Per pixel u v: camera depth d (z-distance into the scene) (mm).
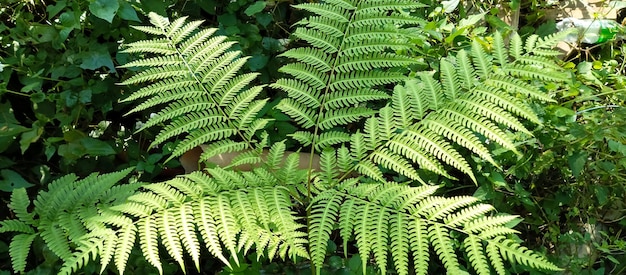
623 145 2244
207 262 2365
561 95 2508
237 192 1570
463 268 2221
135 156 2428
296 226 1505
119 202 1689
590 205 2465
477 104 1650
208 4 2566
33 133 2250
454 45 2520
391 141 1675
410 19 1834
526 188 2500
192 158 2281
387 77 1787
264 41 2588
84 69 2379
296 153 1783
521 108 1620
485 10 2865
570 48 2896
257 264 2096
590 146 2346
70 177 1774
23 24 2277
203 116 1784
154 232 1424
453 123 1638
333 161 1744
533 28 2971
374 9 1857
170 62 1822
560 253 2436
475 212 1458
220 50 1868
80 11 2238
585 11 2973
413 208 1487
